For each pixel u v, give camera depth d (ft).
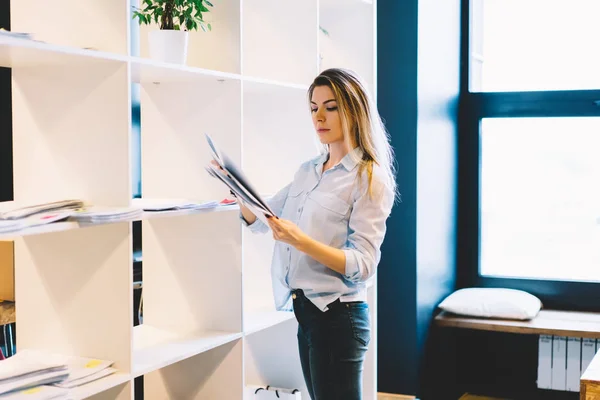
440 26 14.55
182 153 8.91
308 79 10.46
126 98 6.93
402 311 13.64
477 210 15.89
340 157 8.26
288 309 10.07
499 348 15.37
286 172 10.82
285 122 10.78
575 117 15.12
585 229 15.25
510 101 15.51
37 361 6.67
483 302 14.47
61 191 7.34
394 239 13.64
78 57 6.54
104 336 7.22
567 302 15.25
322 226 8.07
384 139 8.39
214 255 8.87
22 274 7.61
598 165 15.07
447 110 15.07
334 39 12.23
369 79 12.03
